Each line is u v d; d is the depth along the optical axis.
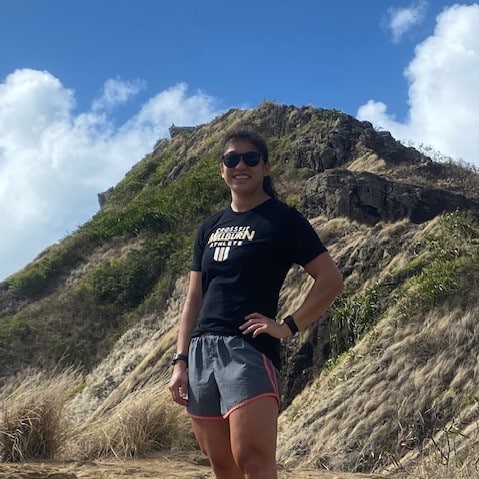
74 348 37.03
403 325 22.25
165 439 6.98
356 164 37.09
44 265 44.09
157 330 35.09
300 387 24.78
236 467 3.12
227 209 3.31
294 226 3.06
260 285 3.02
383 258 26.75
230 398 2.92
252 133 3.27
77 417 7.20
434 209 28.72
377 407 19.23
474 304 21.09
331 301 3.08
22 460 6.13
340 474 6.17
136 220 44.22
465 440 5.84
